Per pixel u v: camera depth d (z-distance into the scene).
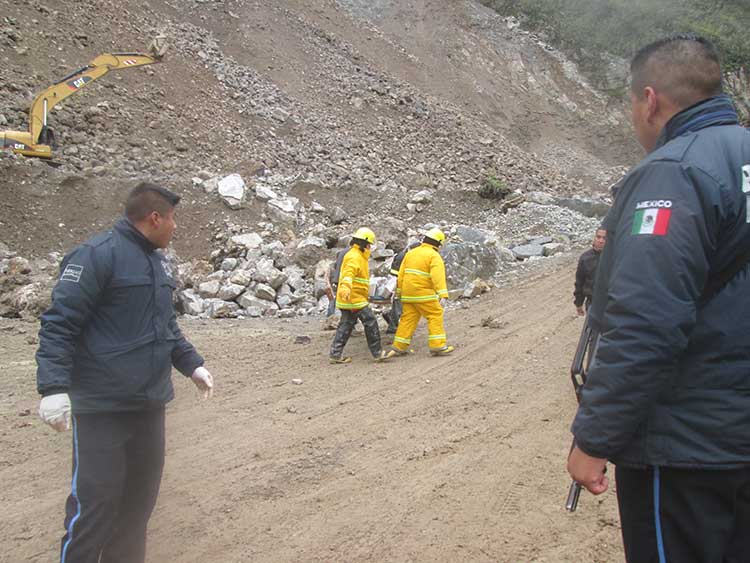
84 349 3.32
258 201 18.75
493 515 4.50
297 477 5.17
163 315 3.55
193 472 5.27
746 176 2.22
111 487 3.31
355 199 21.06
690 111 2.39
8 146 17.22
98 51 23.95
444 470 5.26
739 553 2.23
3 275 13.77
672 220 2.14
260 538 4.24
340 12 41.69
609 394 2.13
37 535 4.31
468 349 9.39
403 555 4.00
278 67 30.25
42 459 5.59
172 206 3.59
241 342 10.34
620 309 2.14
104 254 3.34
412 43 42.94
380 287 12.47
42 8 23.89
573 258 16.48
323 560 3.97
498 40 45.84
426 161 27.20
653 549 2.26
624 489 2.36
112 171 18.14
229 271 15.18
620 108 43.41
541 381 7.70
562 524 4.37
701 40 2.44
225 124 23.41
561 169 36.91
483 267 14.78
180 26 28.97
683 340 2.09
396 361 9.02
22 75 20.86
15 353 9.38
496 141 33.06
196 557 4.01
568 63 45.84
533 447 5.70
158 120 21.47
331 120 27.53
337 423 6.43
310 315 13.20
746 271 2.22
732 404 2.17
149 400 3.43
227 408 6.93
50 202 16.58
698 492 2.20
